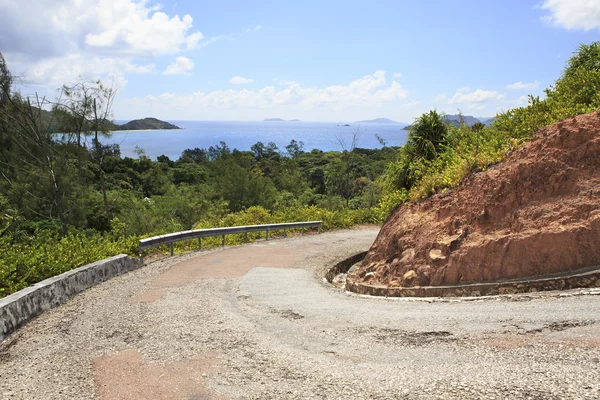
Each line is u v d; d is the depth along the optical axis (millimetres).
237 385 4371
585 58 15352
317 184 83062
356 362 4812
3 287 8938
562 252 7254
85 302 8305
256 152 133750
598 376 3814
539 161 8367
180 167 91812
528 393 3664
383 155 60875
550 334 4984
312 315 7152
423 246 9352
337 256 15109
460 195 9672
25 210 22766
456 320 6047
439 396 3787
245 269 12133
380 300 8273
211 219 29125
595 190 7535
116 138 26812
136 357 5305
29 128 24156
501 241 7816
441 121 14359
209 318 7031
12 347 5941
